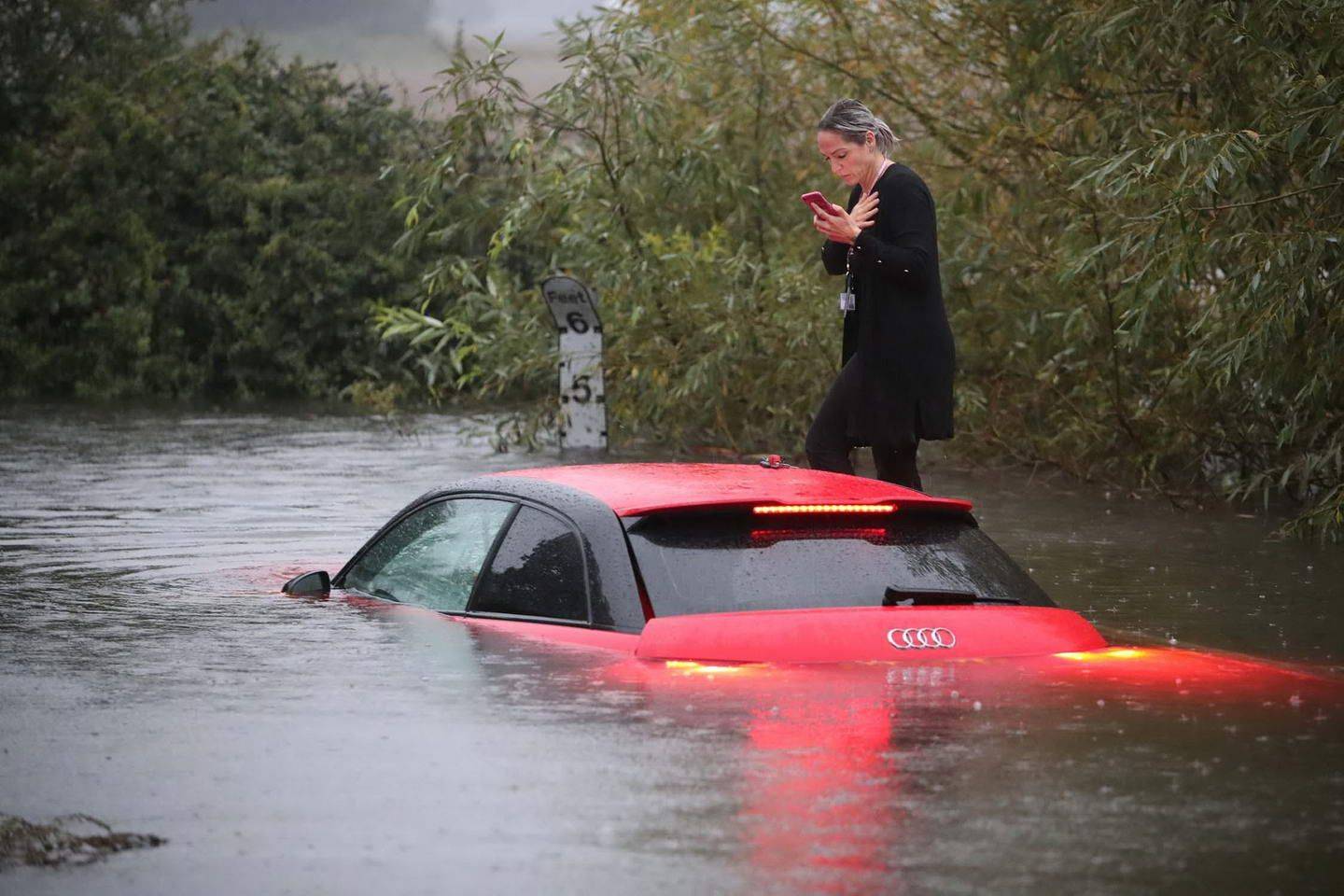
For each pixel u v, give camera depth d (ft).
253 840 28.81
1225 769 31.78
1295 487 107.34
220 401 262.47
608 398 153.58
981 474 124.57
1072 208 115.85
